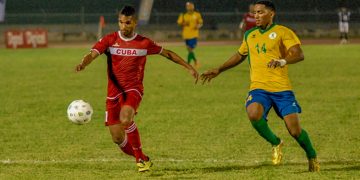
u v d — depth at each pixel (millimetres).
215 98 38750
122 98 18953
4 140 25688
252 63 18984
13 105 36562
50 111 34125
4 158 21891
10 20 123812
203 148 23531
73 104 19484
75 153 22781
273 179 17750
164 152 22828
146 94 40969
